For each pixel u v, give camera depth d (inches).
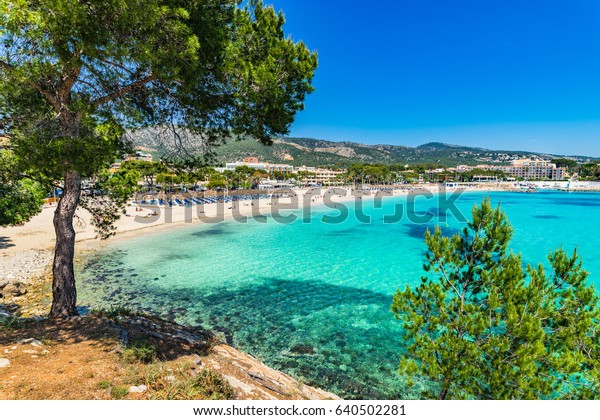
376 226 1859.0
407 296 292.7
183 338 382.9
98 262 1031.0
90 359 266.7
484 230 281.4
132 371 251.6
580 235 1651.1
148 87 383.2
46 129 300.5
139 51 263.3
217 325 613.9
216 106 392.2
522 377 225.0
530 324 223.8
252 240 1456.7
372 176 5974.4
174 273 941.2
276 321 637.3
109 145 301.6
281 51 357.1
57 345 294.4
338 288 840.9
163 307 689.6
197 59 296.7
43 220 1588.3
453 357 245.3
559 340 248.4
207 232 1621.6
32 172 389.4
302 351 527.5
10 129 315.3
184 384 245.1
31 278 791.7
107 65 293.9
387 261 1115.9
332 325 624.1
